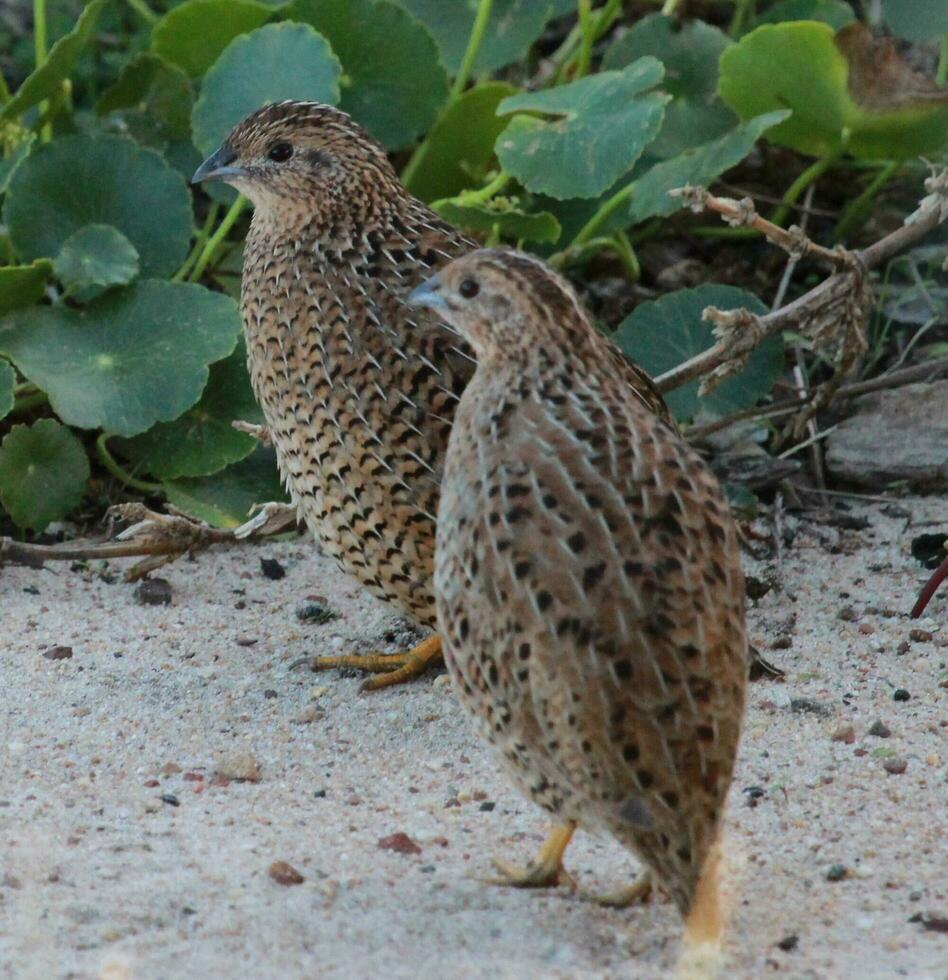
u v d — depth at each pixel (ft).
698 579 23.72
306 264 33.76
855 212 48.60
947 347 45.93
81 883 25.89
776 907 25.45
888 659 34.50
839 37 43.04
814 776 29.73
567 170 42.16
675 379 39.06
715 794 23.12
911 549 39.75
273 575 39.34
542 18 50.06
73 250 41.63
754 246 50.11
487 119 46.93
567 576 23.52
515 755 24.88
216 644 35.94
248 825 28.27
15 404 42.04
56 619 36.91
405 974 23.30
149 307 41.68
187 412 41.83
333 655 35.19
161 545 38.19
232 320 41.27
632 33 48.52
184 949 23.99
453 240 34.40
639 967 23.63
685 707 23.00
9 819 28.19
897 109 44.11
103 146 43.70
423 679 34.47
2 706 32.68
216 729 32.07
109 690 33.47
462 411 26.37
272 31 44.21
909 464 42.27
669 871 23.04
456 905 25.43
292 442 33.88
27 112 49.62
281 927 24.58
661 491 24.25
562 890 26.02
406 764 30.78
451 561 25.13
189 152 47.91
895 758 30.27
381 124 46.62
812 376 45.83
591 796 23.57
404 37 46.09
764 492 42.42
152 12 57.16
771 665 34.01
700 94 48.11
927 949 24.31
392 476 32.50
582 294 47.96
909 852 27.25
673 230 49.98
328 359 32.99
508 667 24.11
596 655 23.12
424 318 32.63
